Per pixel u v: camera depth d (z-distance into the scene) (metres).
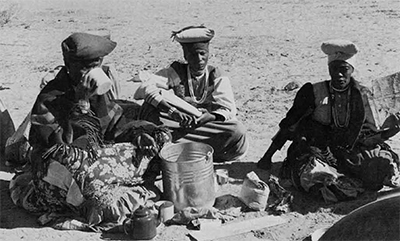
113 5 18.34
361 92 6.56
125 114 7.11
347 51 6.32
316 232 5.90
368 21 14.69
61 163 6.17
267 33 14.20
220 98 7.03
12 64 12.73
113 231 6.09
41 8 18.33
